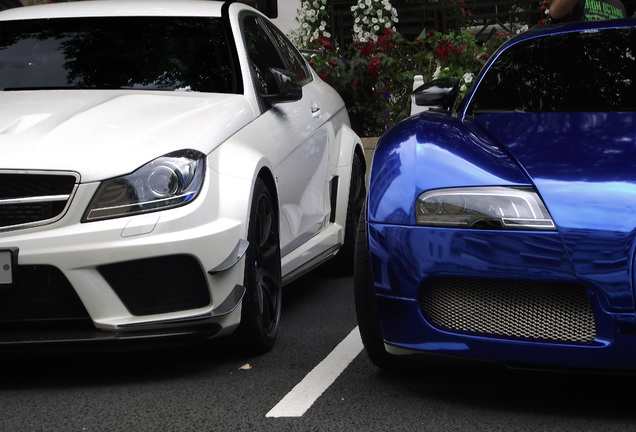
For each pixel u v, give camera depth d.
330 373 3.66
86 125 3.72
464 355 3.10
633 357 2.92
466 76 8.71
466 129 3.56
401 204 3.18
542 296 3.01
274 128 4.47
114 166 3.48
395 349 3.22
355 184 5.92
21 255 3.39
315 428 3.01
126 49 4.69
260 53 5.02
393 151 3.40
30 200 3.42
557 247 2.95
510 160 3.22
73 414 3.22
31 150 3.50
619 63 4.09
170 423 3.09
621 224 2.92
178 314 3.51
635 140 3.25
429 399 3.30
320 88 5.85
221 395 3.40
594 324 2.95
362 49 8.89
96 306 3.43
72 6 5.11
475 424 3.02
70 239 3.39
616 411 3.14
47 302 3.44
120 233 3.41
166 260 3.48
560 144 3.29
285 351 4.04
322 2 11.03
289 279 4.62
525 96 3.99
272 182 4.21
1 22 5.00
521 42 4.38
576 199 2.99
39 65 4.64
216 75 4.52
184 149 3.63
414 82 8.40
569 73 4.08
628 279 2.90
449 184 3.16
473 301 3.09
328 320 4.66
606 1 5.82
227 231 3.61
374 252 3.21
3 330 3.50
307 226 4.89
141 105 4.05
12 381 3.70
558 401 3.26
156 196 3.49
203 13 4.91
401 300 3.16
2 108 3.96
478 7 12.02
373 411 3.17
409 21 11.90
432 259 3.10
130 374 3.74
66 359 4.02
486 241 3.02
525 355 3.02
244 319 3.83
